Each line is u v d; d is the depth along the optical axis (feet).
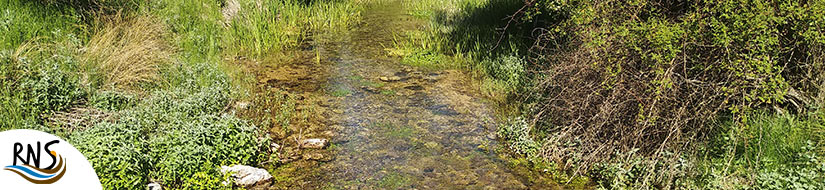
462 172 18.51
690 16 15.44
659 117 16.35
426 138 21.31
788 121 17.10
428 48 35.50
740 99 16.28
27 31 23.80
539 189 17.40
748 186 15.42
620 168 16.72
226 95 23.59
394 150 20.21
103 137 16.17
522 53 30.76
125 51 24.49
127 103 21.24
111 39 25.23
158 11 31.86
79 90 20.57
